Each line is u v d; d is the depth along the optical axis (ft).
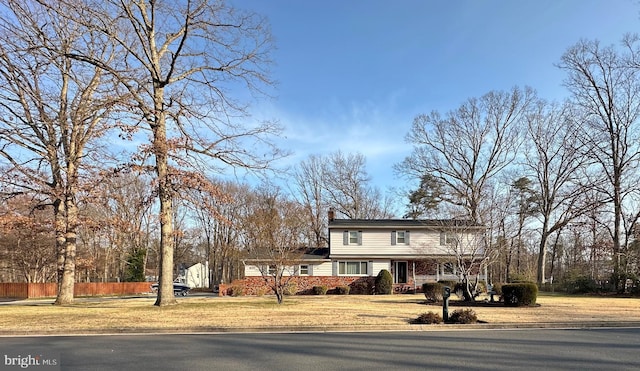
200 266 246.06
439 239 119.34
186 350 30.17
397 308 58.95
